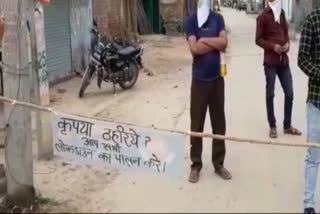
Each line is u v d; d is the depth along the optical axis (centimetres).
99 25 1919
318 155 541
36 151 775
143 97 1201
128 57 1269
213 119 646
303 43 529
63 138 600
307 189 541
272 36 809
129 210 561
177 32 3125
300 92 1227
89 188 628
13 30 572
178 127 912
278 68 829
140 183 641
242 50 2273
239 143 802
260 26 809
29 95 595
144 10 3012
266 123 931
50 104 1112
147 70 1606
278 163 714
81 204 580
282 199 590
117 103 1134
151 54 2089
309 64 525
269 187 628
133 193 611
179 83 1392
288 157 738
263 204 575
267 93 829
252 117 979
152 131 576
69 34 1466
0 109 946
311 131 546
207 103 639
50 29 1352
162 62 1853
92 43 1491
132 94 1239
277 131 873
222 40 617
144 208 566
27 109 574
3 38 575
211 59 623
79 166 704
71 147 600
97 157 595
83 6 1556
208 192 613
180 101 1148
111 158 591
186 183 640
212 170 684
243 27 3981
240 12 7488
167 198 595
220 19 625
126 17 2462
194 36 621
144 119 980
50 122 724
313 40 527
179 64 1811
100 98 1189
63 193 612
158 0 3080
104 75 1227
